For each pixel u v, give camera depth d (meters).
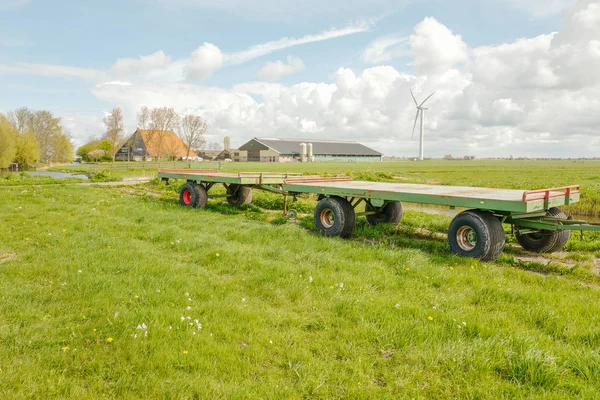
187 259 6.60
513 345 3.71
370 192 8.44
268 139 140.62
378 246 7.76
